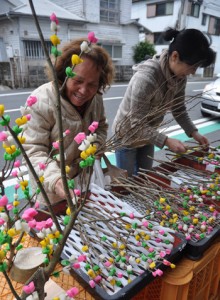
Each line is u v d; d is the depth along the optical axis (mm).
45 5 12172
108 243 874
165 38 1446
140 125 1233
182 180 1370
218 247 983
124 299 694
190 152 1641
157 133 1417
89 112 1263
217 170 1566
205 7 16172
